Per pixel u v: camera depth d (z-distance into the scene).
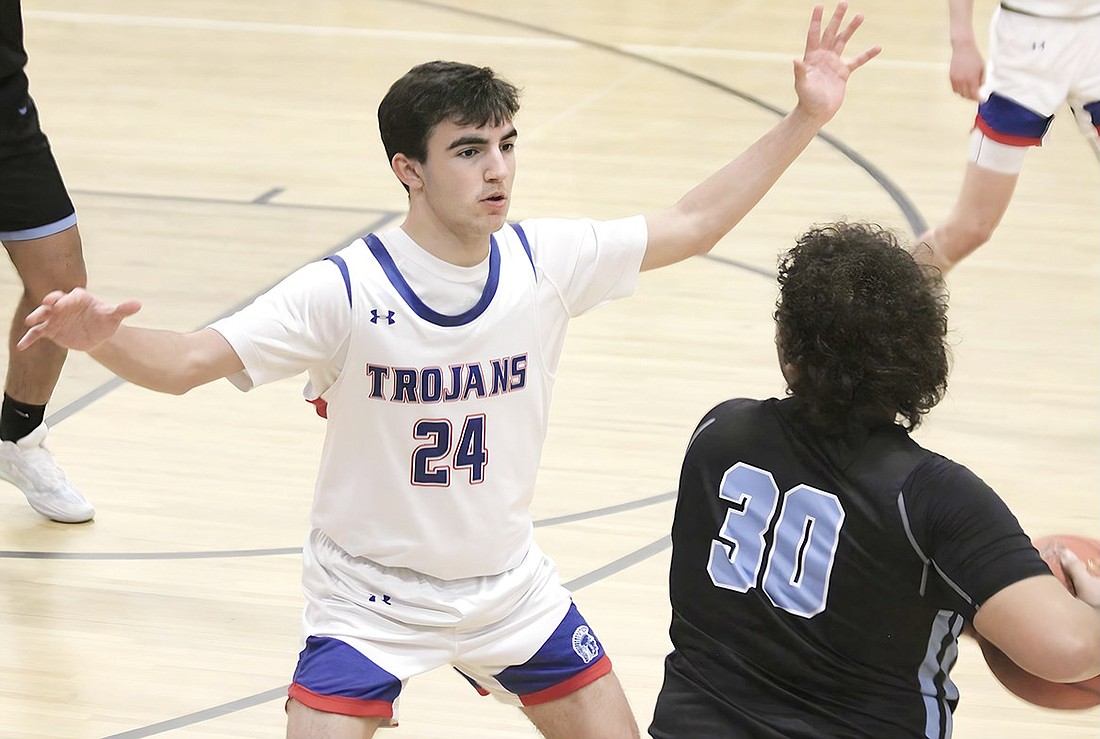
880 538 5.92
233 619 11.55
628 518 13.11
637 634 11.25
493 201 7.38
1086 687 6.64
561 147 25.39
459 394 7.54
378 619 7.73
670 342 17.33
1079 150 25.50
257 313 7.35
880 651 5.98
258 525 13.12
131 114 27.38
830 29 8.16
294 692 7.66
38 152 11.95
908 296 6.04
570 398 15.76
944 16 36.03
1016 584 5.69
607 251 7.98
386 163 24.66
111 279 19.22
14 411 12.94
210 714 10.23
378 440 7.58
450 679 10.88
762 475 6.27
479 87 7.27
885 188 23.08
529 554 8.12
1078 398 15.80
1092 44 14.69
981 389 15.99
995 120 15.03
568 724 8.12
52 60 31.33
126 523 13.15
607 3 37.22
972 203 15.39
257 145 25.55
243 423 15.27
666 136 26.14
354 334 7.44
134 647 11.12
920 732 5.98
